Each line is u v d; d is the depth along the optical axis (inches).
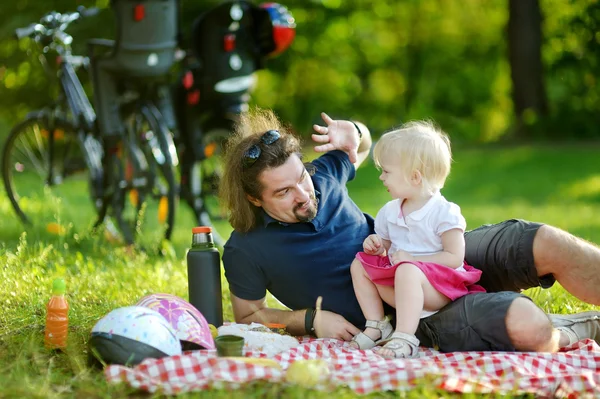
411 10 1048.8
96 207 263.3
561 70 880.3
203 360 117.9
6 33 553.3
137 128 255.3
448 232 139.2
